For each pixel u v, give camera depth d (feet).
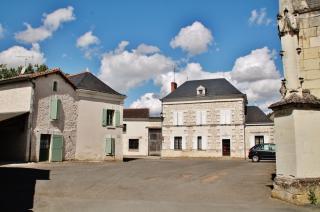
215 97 120.57
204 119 121.60
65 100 77.25
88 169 58.75
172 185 40.32
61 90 76.38
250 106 125.59
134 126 135.64
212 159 108.37
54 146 73.15
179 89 130.00
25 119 68.08
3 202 29.07
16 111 70.38
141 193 34.91
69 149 77.36
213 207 27.12
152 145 134.72
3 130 71.00
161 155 124.57
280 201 28.73
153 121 135.33
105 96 86.79
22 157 67.21
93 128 83.25
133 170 57.77
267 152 84.79
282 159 29.68
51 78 73.92
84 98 82.28
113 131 87.86
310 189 27.12
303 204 26.76
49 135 73.10
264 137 114.52
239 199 30.66
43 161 71.10
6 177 44.68
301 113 28.27
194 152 120.88
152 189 37.45
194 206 27.68
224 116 119.14
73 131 78.64
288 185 28.07
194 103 123.54
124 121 135.85
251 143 115.55
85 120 81.71
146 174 51.67
